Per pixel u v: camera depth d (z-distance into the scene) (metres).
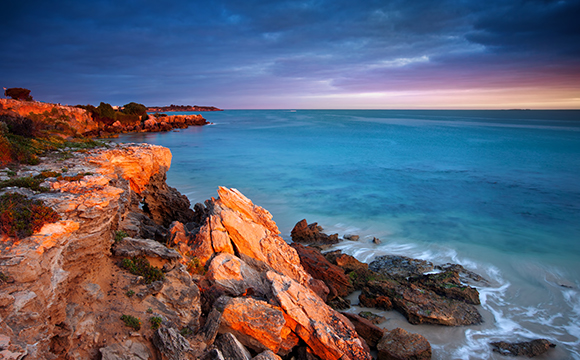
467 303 24.00
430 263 29.28
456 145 110.38
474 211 46.72
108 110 131.75
